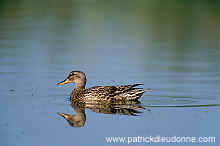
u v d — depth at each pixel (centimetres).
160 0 4559
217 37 2912
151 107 1376
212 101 1448
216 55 2370
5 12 3809
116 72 1944
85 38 2869
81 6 4269
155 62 2188
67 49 2498
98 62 2161
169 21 3569
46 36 2917
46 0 4575
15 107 1365
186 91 1594
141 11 4012
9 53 2353
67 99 1511
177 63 2167
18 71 1930
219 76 1869
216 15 3806
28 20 3500
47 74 1880
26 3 4338
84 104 1448
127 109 1362
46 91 1598
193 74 1909
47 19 3562
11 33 2984
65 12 3909
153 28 3278
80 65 2081
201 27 3312
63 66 2053
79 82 1565
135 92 1455
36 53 2361
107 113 1316
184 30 3209
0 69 1966
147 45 2673
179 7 4203
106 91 1472
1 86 1650
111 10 4066
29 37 2864
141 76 1870
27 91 1585
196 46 2645
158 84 1717
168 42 2764
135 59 2250
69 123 1223
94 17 3731
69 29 3198
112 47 2583
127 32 3112
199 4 4312
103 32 3105
